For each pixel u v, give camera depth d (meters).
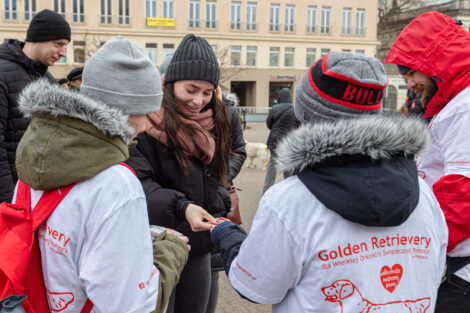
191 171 1.99
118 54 1.39
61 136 1.19
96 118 1.18
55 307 1.25
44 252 1.26
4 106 2.64
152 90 1.46
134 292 1.21
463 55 1.85
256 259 1.25
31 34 2.89
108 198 1.20
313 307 1.22
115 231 1.19
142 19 34.81
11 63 2.74
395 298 1.23
